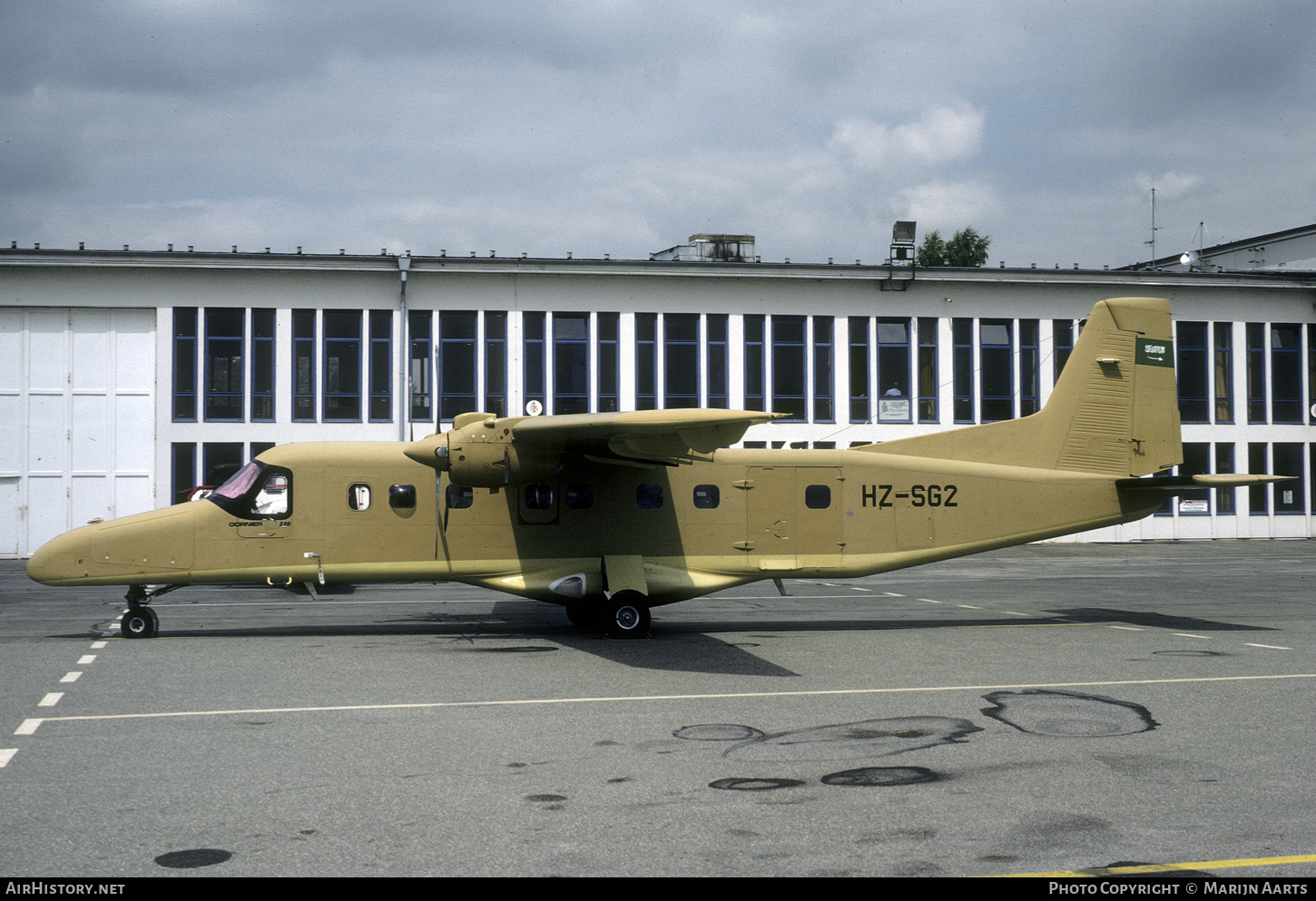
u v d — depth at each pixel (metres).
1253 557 32.91
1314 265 43.69
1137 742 9.19
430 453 14.92
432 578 16.06
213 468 32.97
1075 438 17.77
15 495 32.28
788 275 35.78
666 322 35.44
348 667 12.88
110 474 32.69
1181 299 38.97
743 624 17.39
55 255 32.16
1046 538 17.52
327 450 16.03
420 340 34.03
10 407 32.28
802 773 8.20
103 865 6.18
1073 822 7.02
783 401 36.09
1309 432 40.19
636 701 10.88
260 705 10.59
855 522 17.08
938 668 12.98
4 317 32.28
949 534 17.27
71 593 22.48
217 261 32.78
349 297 33.59
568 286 34.81
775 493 16.91
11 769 8.18
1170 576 26.81
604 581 16.14
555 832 6.79
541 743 9.09
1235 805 7.41
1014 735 9.45
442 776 8.05
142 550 15.26
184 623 17.19
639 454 15.20
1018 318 37.56
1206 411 39.34
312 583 16.12
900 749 8.95
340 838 6.64
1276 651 14.32
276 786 7.76
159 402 32.69
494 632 16.17
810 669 12.92
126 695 11.04
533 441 14.98
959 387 37.19
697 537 16.67
